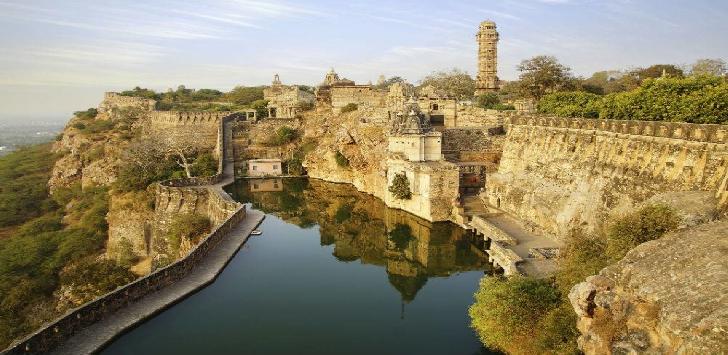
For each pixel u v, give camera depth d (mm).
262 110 122500
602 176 39969
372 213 69188
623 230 25172
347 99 111312
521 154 55938
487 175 59531
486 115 84250
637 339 18219
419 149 63969
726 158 29219
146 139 102625
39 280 52875
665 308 17344
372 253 52562
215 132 110250
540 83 90938
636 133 37750
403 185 63000
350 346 30766
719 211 24891
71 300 41625
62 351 26938
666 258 19656
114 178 86312
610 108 49656
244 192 83062
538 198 47344
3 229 81562
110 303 31500
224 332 32188
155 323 32531
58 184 98938
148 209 69938
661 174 34031
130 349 29484
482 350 29750
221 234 49719
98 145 105688
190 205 65750
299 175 97188
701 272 17766
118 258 64125
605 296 20234
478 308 29328
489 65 126375
